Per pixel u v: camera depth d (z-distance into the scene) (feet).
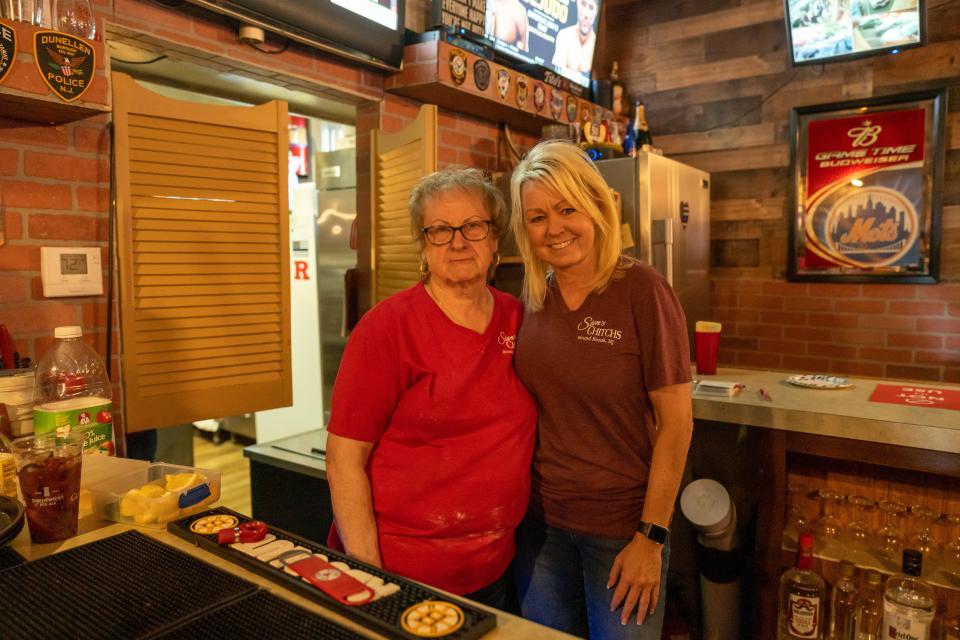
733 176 11.46
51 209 5.46
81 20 5.11
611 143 10.08
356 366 4.20
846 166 10.44
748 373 7.82
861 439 5.68
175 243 6.17
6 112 5.06
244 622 2.70
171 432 10.09
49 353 5.39
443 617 2.72
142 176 5.93
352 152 11.93
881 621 5.93
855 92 10.33
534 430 4.68
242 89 8.32
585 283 4.57
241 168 6.56
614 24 12.47
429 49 7.94
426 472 4.23
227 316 6.57
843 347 10.71
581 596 5.01
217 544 3.38
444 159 9.29
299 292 13.05
